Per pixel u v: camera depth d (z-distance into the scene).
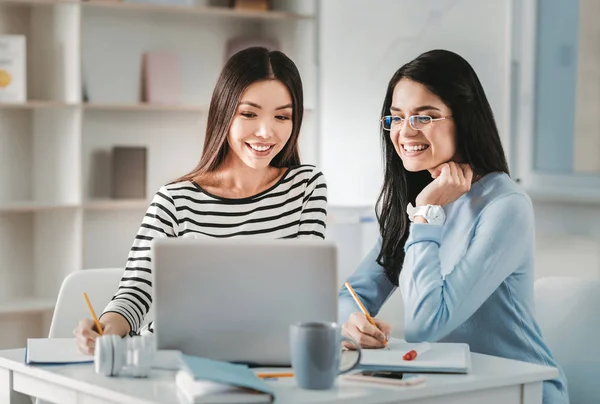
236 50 4.71
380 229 2.62
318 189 2.59
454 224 2.43
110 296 2.76
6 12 4.40
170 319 1.94
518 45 3.81
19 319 4.49
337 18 4.55
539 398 2.00
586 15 3.51
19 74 4.18
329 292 1.94
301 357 1.78
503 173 2.46
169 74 4.54
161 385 1.83
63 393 1.95
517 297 2.38
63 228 4.38
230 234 2.46
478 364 2.04
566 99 3.61
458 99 2.42
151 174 4.66
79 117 4.22
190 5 4.46
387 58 4.32
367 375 1.90
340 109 4.54
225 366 1.79
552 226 3.66
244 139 2.41
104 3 4.24
